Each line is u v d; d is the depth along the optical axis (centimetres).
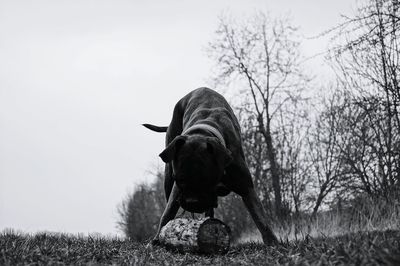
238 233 1781
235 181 620
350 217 954
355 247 384
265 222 607
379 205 859
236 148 626
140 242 661
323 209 1332
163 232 557
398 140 830
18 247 480
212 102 688
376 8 758
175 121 751
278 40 1722
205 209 527
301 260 392
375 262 330
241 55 1739
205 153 522
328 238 490
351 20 748
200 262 480
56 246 535
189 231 536
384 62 764
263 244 623
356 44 741
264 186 1524
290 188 1436
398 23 699
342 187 1163
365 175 970
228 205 1836
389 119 788
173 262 474
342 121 1125
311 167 1405
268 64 1703
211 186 525
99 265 434
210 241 527
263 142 1633
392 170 836
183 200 532
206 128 581
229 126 637
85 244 592
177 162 527
